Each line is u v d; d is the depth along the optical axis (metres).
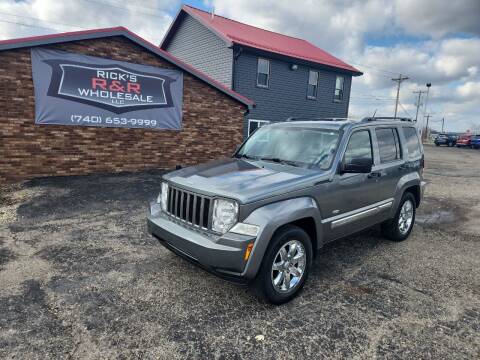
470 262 4.66
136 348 2.69
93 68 9.46
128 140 10.38
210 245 3.07
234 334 2.92
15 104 8.39
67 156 9.33
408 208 5.51
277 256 3.35
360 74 22.02
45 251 4.56
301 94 19.84
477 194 9.83
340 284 3.90
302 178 3.56
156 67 10.62
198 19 18.23
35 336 2.79
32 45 8.38
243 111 12.98
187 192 3.46
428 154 27.47
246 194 3.11
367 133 4.53
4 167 8.42
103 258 4.38
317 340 2.87
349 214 4.12
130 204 6.98
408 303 3.52
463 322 3.20
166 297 3.47
